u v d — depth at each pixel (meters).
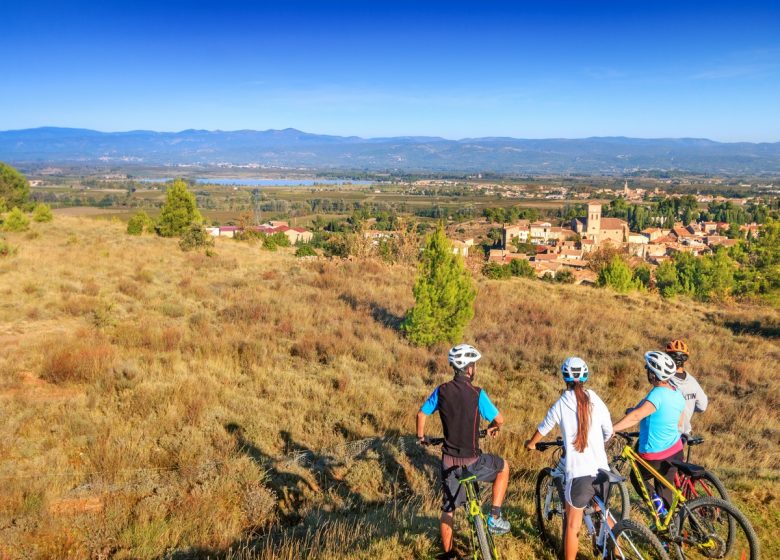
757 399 11.55
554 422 4.12
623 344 15.77
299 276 23.78
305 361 12.59
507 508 5.70
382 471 7.64
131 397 9.41
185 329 14.00
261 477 7.16
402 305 19.33
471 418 4.05
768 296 34.50
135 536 5.61
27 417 8.41
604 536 4.18
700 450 8.50
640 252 113.06
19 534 5.51
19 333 12.90
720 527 4.34
